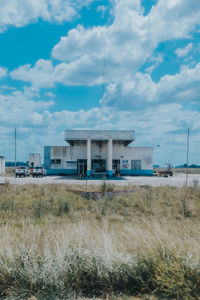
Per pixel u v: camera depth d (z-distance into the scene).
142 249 3.59
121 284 2.85
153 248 3.49
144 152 42.94
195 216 9.08
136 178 35.84
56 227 6.10
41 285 2.79
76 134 36.44
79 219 8.19
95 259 3.07
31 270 2.91
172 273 2.81
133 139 36.69
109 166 37.12
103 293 2.73
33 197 14.09
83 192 14.60
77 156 42.12
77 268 2.97
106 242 3.56
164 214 9.45
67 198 11.95
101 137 36.66
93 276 2.90
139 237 4.33
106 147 41.97
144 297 2.60
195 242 3.81
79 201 12.45
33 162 51.75
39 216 8.62
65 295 2.65
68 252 3.25
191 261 2.97
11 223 7.25
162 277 2.75
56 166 42.12
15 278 2.86
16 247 3.59
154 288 2.80
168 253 3.21
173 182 26.81
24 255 3.21
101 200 12.34
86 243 3.82
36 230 5.05
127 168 42.69
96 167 41.78
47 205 10.98
